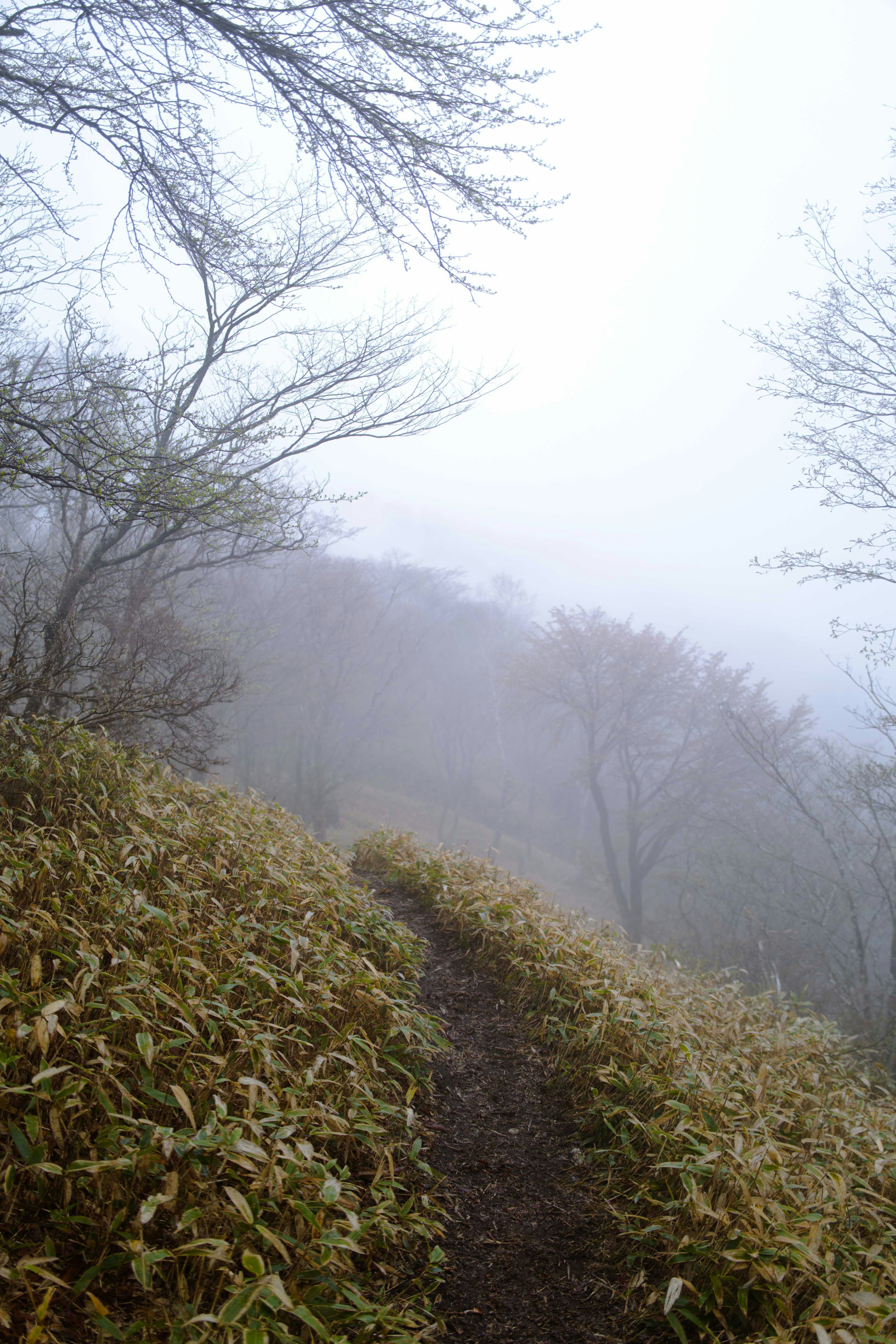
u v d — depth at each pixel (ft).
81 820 17.90
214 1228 8.74
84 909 13.84
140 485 19.20
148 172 20.12
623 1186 12.51
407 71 17.81
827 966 55.06
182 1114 10.42
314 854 23.21
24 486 18.84
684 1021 18.29
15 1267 7.47
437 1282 10.10
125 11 17.20
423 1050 15.34
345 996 15.02
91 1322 7.48
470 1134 13.97
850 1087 22.36
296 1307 7.66
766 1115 14.83
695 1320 9.26
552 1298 10.37
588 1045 16.48
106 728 24.94
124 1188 8.87
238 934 15.14
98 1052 10.50
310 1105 11.25
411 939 20.76
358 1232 8.82
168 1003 11.08
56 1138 8.80
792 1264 10.00
